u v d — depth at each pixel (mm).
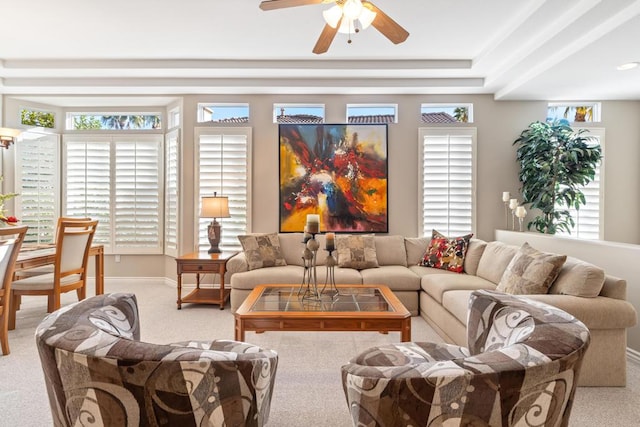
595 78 4086
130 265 5387
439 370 1015
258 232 5000
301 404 2184
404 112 4992
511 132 4992
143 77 4602
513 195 5012
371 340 3229
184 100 4980
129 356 1040
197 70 4352
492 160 5004
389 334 3387
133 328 1694
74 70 4336
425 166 4984
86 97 4984
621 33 2969
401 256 4496
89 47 3953
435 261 4297
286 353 2936
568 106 5176
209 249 4555
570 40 3314
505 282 2924
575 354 1072
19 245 2854
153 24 3447
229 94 4973
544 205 4582
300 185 4957
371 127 4957
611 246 3080
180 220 5055
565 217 5023
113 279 5383
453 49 4012
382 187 4973
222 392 1123
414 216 5012
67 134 5355
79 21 3387
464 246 4219
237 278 3877
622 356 2371
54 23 3422
